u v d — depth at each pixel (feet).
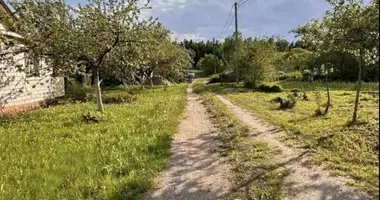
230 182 21.16
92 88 83.51
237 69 121.08
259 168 23.56
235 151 28.09
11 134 35.55
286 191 19.38
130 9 47.24
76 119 43.88
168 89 114.93
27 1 47.44
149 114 47.65
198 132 37.24
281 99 56.70
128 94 77.46
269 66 114.52
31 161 25.23
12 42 48.67
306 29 40.83
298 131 34.09
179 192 19.75
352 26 31.86
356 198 18.06
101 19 46.29
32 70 55.67
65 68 49.19
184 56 136.36
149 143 29.91
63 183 20.86
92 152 27.22
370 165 23.03
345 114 44.29
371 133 30.42
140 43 50.16
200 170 23.63
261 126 38.99
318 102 53.06
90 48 47.96
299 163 24.29
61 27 47.09
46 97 72.02
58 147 29.25
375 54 30.35
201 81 176.76
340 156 25.23
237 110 53.36
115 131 35.50
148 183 20.65
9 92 58.23
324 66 51.08
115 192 19.16
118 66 55.52
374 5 28.76
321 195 18.66
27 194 19.02
